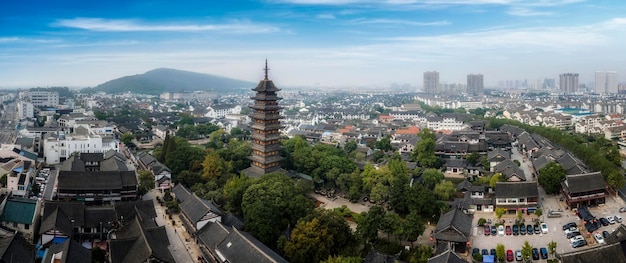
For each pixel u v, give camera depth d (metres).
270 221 120.94
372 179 165.38
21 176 151.62
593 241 121.75
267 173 169.62
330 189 177.50
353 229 135.75
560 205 151.75
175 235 128.00
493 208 148.00
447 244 111.75
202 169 180.50
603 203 151.12
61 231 113.88
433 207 142.00
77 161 183.50
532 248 116.94
